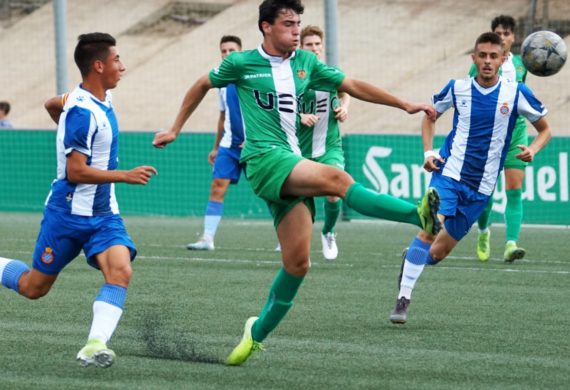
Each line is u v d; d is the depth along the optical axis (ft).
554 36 67.46
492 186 61.87
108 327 41.88
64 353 46.55
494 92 61.26
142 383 40.37
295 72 45.16
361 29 206.28
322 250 91.81
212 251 90.63
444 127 175.83
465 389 39.63
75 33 239.71
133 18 238.68
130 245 43.60
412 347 48.37
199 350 47.34
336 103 71.36
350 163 117.29
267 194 43.37
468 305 61.41
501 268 79.25
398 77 191.52
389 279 72.74
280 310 43.52
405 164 115.24
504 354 46.60
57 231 43.34
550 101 168.76
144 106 208.13
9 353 46.55
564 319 56.34
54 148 127.34
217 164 90.74
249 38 217.36
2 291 65.82
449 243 61.93
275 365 44.14
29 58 237.45
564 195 110.42
